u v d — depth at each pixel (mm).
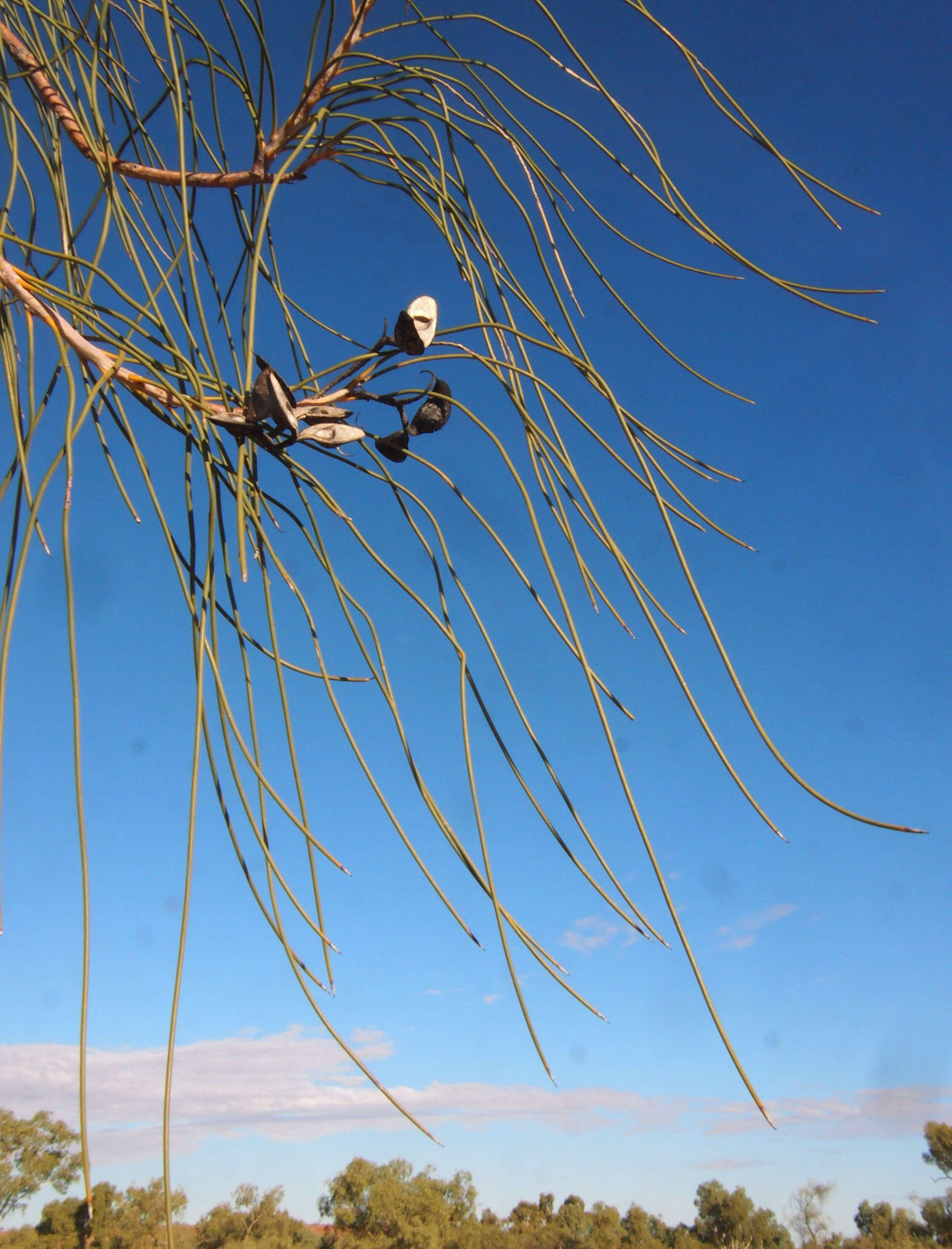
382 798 875
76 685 646
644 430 1025
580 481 942
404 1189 30438
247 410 904
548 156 1097
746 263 921
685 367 1064
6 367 946
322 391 1028
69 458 725
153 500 936
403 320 1000
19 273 874
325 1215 29844
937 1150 28422
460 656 918
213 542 872
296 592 1007
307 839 886
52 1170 21516
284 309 1257
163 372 901
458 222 1125
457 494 967
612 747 754
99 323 886
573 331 1065
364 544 996
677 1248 31828
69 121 1169
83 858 591
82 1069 524
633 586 895
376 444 1018
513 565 927
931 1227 29203
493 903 760
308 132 1008
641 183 996
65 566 687
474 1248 29406
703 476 1041
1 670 644
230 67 1251
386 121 1159
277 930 832
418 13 1119
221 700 867
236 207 1255
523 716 884
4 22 1157
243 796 850
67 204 1058
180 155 938
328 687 964
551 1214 33812
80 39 1153
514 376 1030
